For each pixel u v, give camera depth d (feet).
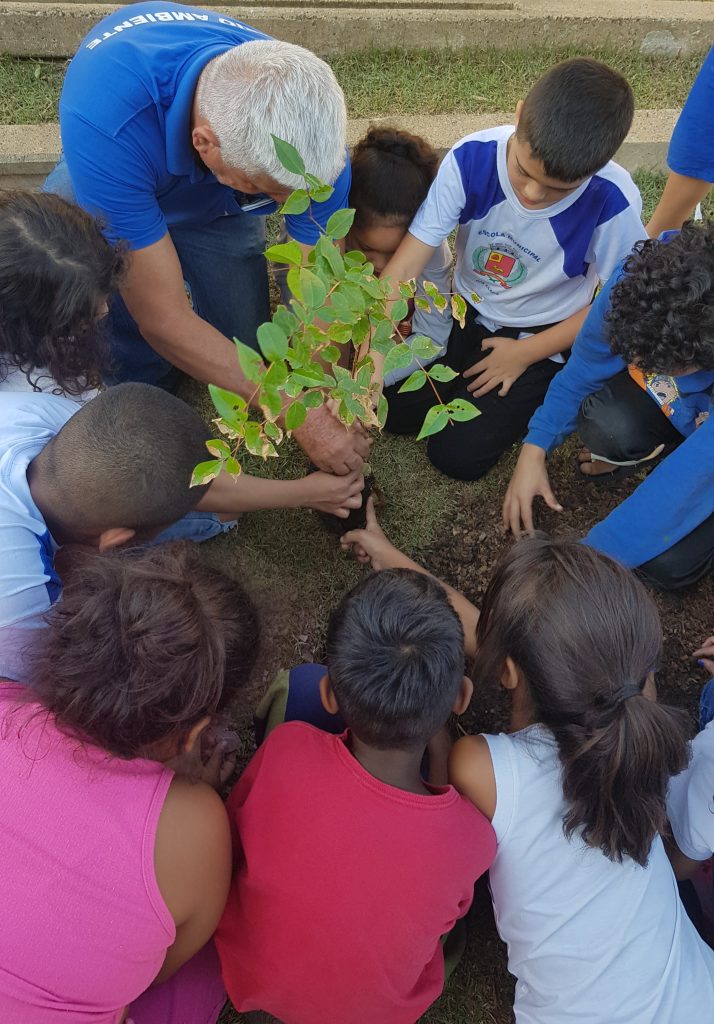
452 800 4.00
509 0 10.46
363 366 4.22
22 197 4.36
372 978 3.85
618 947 4.01
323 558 6.81
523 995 4.39
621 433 6.35
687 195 7.29
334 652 3.95
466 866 3.92
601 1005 3.99
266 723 5.49
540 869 4.13
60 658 3.37
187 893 3.60
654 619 4.09
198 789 3.74
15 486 4.06
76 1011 3.42
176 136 5.27
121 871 3.36
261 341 3.39
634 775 3.81
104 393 4.13
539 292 6.89
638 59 10.31
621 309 5.16
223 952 4.27
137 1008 4.34
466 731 6.09
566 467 7.45
